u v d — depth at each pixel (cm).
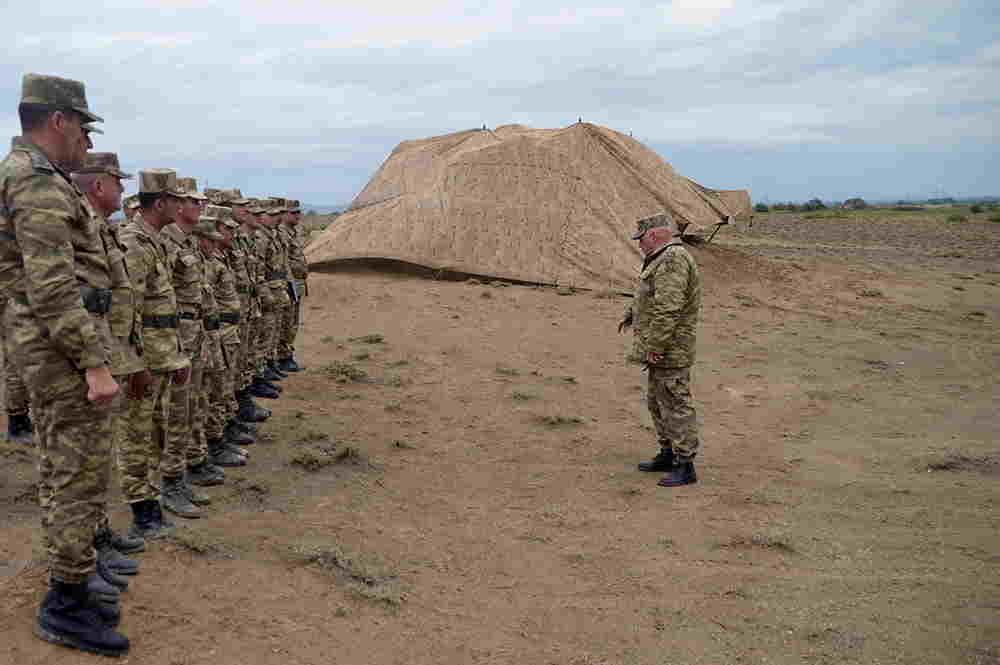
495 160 1850
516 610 436
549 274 1700
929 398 957
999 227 4050
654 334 632
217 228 638
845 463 708
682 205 1895
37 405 345
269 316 848
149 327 477
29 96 336
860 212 6134
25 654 343
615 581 473
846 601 446
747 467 697
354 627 406
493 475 664
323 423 779
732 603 445
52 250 322
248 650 374
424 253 1719
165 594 413
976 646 394
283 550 487
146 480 479
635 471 685
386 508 578
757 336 1338
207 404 607
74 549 349
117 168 421
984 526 558
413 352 1111
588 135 1934
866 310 1617
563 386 977
